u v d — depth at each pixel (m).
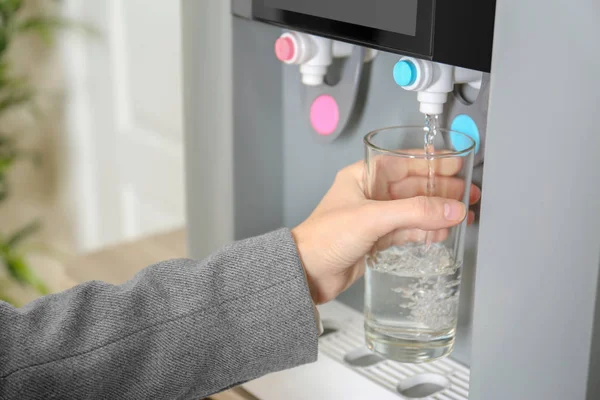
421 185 0.50
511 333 0.44
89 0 1.37
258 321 0.50
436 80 0.49
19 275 1.45
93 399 0.49
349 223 0.51
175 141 1.25
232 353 0.50
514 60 0.41
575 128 0.39
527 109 0.41
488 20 0.45
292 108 0.67
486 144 0.43
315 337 0.50
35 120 1.63
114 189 1.46
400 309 0.52
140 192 1.38
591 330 0.40
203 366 0.50
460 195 0.50
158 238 0.89
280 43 0.57
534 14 0.39
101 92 1.41
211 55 0.65
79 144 1.52
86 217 1.58
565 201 0.40
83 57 1.44
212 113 0.67
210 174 0.69
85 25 1.40
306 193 0.69
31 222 1.75
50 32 1.49
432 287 0.51
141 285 0.50
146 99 1.30
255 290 0.50
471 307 0.57
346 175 0.57
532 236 0.42
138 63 1.29
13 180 1.76
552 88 0.39
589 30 0.37
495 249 0.44
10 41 1.51
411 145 0.55
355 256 0.52
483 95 0.51
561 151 0.40
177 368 0.49
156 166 1.31
